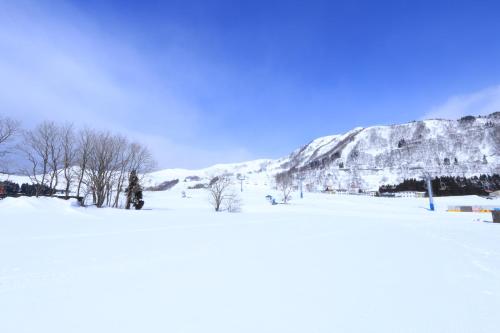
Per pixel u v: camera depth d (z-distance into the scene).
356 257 10.12
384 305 5.59
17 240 12.98
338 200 75.62
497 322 4.80
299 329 4.60
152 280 7.26
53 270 8.08
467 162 184.12
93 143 40.78
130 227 19.34
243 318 5.02
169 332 4.52
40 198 27.94
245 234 16.61
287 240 14.34
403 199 82.00
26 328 4.64
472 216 40.88
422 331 4.52
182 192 79.62
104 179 42.84
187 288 6.64
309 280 7.27
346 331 4.53
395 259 9.78
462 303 5.66
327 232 18.23
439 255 10.53
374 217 37.44
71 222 20.92
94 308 5.45
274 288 6.64
